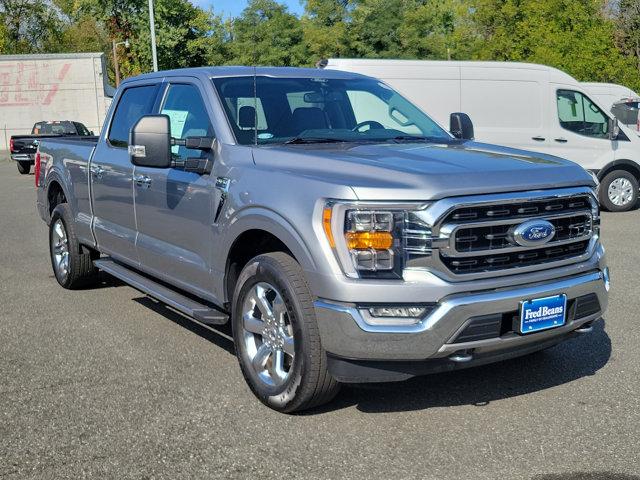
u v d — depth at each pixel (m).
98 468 3.74
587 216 4.38
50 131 27.48
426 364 3.93
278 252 4.36
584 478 3.57
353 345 3.84
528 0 29.78
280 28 35.44
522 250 4.06
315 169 4.30
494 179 4.02
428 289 3.81
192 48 49.56
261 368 4.47
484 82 14.00
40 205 8.18
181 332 6.09
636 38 36.94
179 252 5.35
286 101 5.35
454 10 42.47
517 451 3.87
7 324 6.37
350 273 3.86
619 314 6.49
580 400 4.54
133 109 6.31
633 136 14.16
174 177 5.33
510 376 4.96
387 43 32.66
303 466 3.73
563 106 14.10
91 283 7.56
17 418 4.36
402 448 3.92
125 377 5.02
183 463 3.78
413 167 4.09
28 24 62.41
